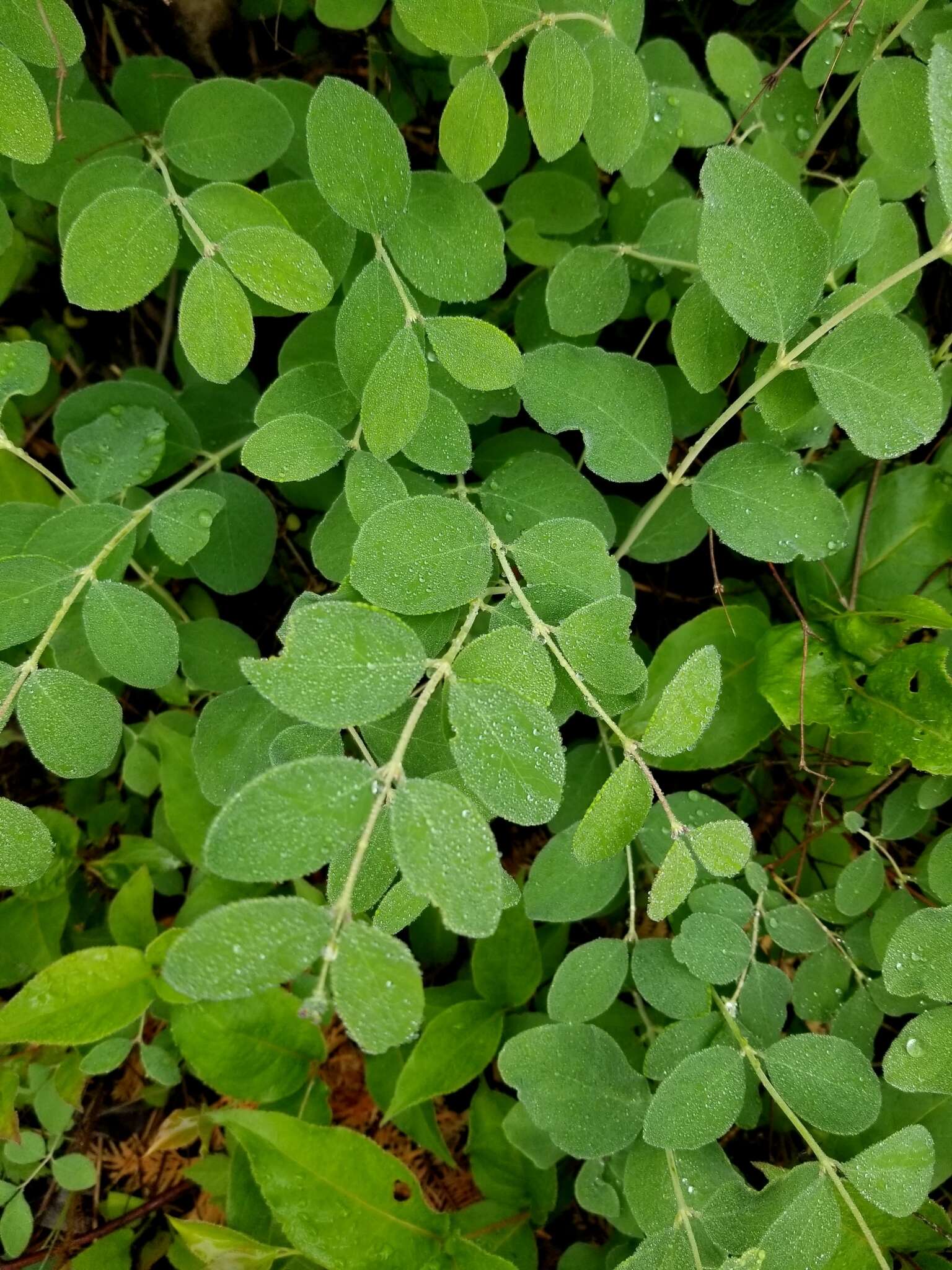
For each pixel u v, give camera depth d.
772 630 0.34
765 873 0.32
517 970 0.35
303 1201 0.31
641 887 0.39
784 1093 0.27
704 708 0.23
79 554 0.29
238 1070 0.34
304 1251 0.31
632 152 0.28
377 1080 0.37
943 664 0.30
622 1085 0.29
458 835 0.19
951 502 0.35
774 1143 0.38
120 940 0.35
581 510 0.30
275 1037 0.34
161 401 0.33
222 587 0.34
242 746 0.29
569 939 0.41
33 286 0.41
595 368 0.29
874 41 0.31
